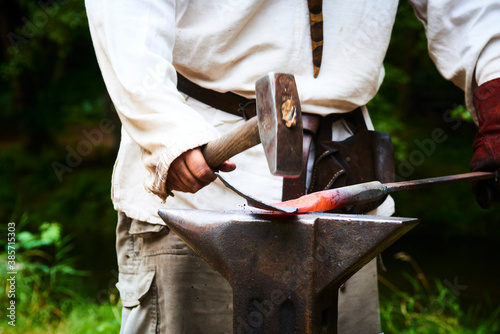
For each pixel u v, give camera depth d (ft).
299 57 5.99
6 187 32.24
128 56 5.17
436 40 7.11
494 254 22.74
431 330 12.59
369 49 6.24
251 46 5.91
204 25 5.90
